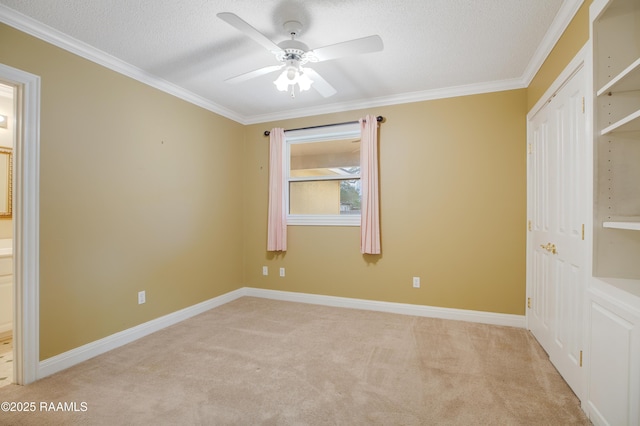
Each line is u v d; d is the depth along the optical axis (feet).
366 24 7.18
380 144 11.84
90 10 6.66
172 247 10.65
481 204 10.60
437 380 6.93
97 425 5.52
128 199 9.21
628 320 4.55
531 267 9.68
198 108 11.73
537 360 7.86
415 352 8.32
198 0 6.35
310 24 7.19
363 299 12.14
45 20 7.00
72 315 7.82
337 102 12.21
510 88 10.28
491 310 10.48
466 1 6.37
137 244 9.48
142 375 7.23
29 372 6.94
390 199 11.69
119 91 8.98
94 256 8.32
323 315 11.38
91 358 8.11
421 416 5.74
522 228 10.16
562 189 7.13
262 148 13.92
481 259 10.61
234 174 13.64
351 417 5.72
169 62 9.02
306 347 8.68
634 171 5.27
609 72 5.32
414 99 11.35
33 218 7.05
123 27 7.30
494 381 6.88
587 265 5.68
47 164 7.33
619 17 5.28
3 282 9.57
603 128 5.36
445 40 7.80
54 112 7.48
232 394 6.44
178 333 9.76
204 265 11.99
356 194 12.61
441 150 11.07
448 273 10.99
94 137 8.33
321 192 13.17
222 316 11.33
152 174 9.96
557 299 7.39
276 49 6.91
